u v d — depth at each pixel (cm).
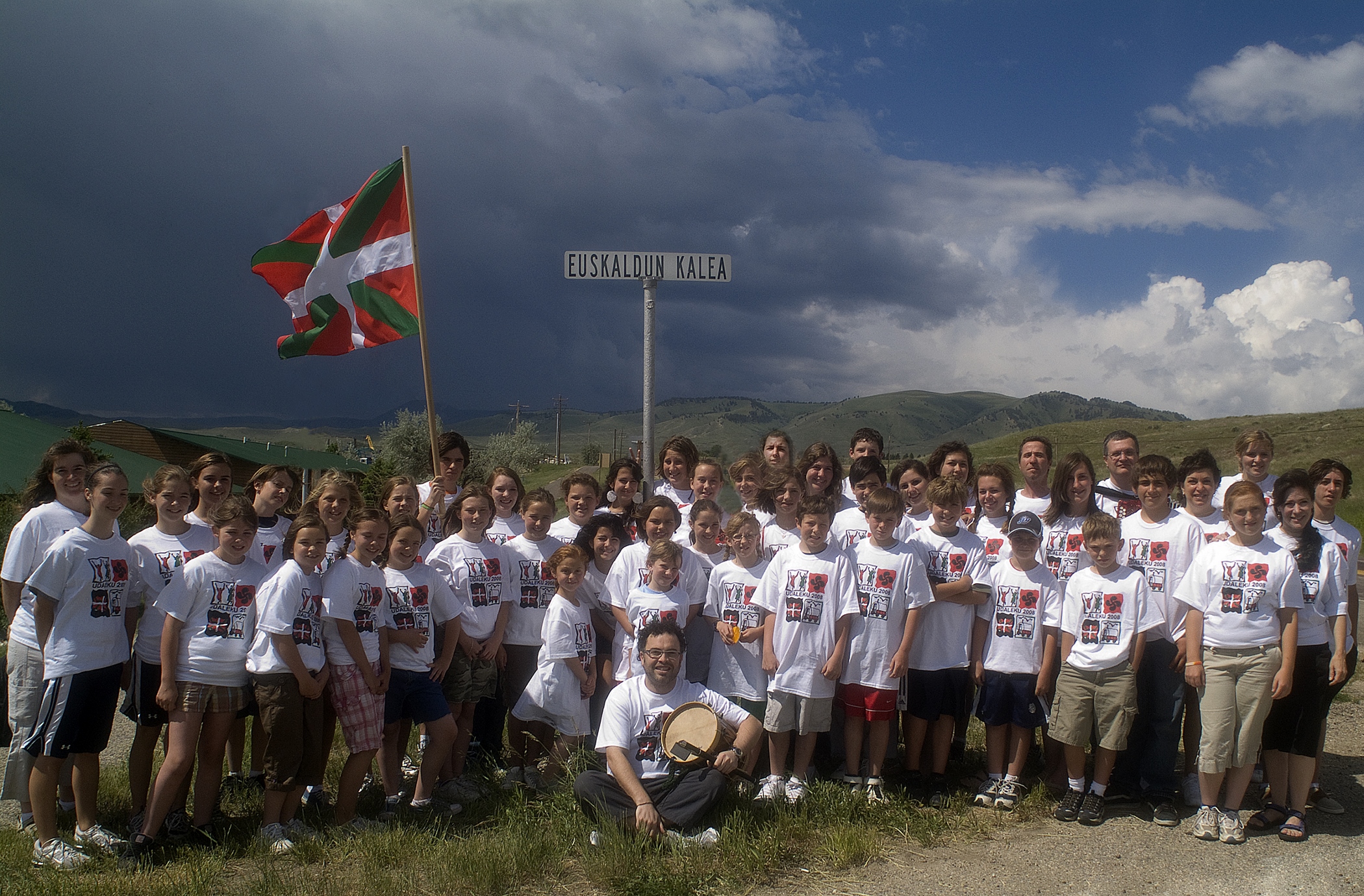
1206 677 457
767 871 416
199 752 470
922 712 529
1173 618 499
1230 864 417
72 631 439
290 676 462
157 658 472
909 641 512
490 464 5412
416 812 495
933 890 394
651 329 798
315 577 484
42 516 473
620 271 795
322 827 482
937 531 554
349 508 526
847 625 516
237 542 468
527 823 466
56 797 441
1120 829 464
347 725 476
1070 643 491
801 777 519
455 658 555
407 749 611
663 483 790
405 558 518
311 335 741
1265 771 497
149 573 480
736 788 501
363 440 5600
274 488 553
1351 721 646
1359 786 521
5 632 806
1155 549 517
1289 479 479
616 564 570
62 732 430
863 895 390
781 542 576
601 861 414
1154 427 8438
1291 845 438
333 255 736
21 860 430
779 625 520
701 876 408
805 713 507
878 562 523
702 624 571
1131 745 505
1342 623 457
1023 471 598
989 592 527
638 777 473
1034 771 559
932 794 524
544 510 598
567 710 537
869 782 509
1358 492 4112
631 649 546
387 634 504
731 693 548
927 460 656
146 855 436
